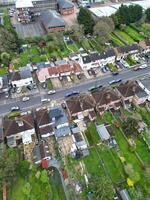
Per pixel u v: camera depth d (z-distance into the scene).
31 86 111.69
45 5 175.88
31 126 88.62
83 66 121.00
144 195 73.56
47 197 73.69
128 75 119.56
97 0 192.00
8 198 72.88
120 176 78.31
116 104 100.81
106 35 141.25
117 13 157.12
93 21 148.38
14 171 75.50
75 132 90.88
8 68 122.50
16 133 87.38
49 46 134.75
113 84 113.75
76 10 186.75
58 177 79.06
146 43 135.38
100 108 98.00
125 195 72.12
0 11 180.12
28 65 123.31
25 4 163.88
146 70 123.44
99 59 122.31
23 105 103.06
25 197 73.31
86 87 112.25
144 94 101.56
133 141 88.38
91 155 84.56
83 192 74.31
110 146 87.00
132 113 98.06
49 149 86.12
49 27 149.25
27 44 139.50
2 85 110.44
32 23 166.50
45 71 114.88
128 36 151.25
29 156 83.81
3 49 128.62
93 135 90.81
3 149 80.88
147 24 164.88
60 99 106.00
